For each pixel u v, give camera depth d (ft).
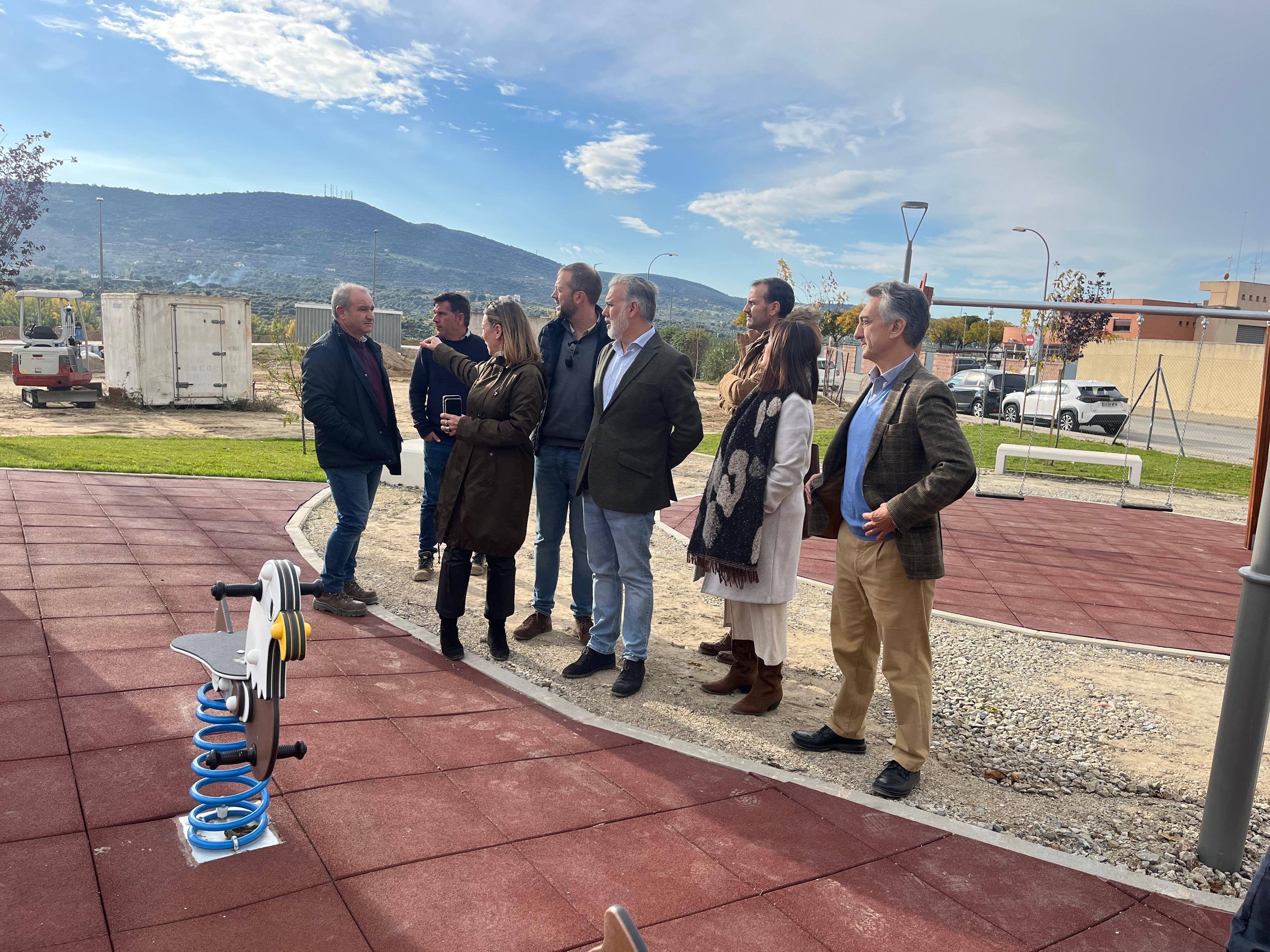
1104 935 8.21
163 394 64.69
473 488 14.11
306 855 8.22
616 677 14.88
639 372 13.87
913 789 11.26
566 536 26.99
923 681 11.03
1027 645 18.71
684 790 10.52
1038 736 13.88
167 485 28.12
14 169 63.62
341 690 12.66
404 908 7.55
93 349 111.55
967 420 83.71
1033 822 10.69
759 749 12.27
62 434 49.44
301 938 6.97
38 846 7.84
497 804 9.68
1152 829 10.75
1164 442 71.20
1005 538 30.32
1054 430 60.13
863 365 139.74
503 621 15.12
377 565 21.20
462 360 16.56
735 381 15.44
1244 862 9.95
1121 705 15.49
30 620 13.82
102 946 6.61
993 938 7.99
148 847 8.04
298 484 31.19
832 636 12.17
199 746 8.89
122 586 16.12
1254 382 108.47
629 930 4.21
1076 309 27.30
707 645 16.69
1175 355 116.98
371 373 16.58
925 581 10.75
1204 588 24.36
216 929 6.97
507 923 7.48
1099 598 22.79
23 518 20.45
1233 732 9.48
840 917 8.11
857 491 11.34
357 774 10.02
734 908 8.09
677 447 14.25
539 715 12.64
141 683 11.70
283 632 7.21
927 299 11.09
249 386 68.39
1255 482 10.26
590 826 9.40
